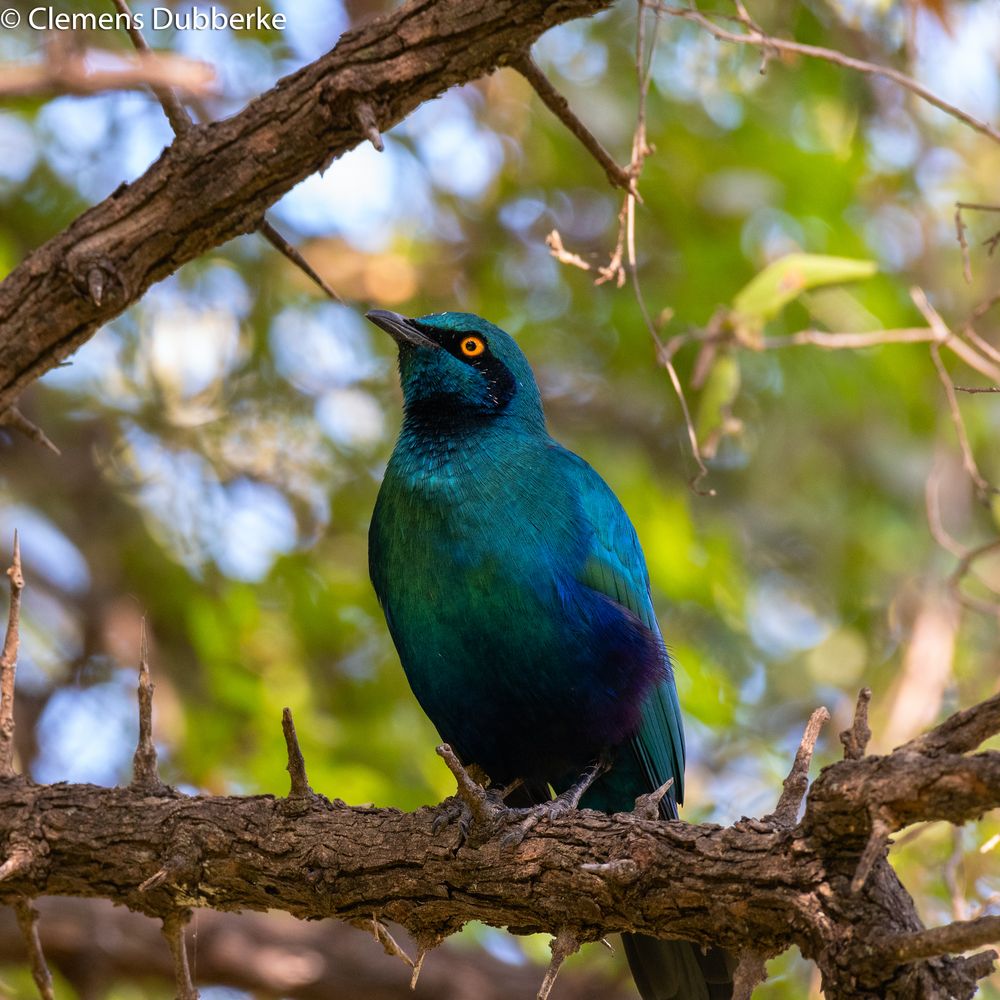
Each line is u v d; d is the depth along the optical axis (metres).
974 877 12.01
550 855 7.46
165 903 8.17
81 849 8.12
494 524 9.83
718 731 15.05
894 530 16.08
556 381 16.59
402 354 10.80
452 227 16.83
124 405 16.33
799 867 6.51
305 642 14.78
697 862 6.85
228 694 13.64
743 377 15.98
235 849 7.96
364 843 7.84
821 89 15.20
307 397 16.36
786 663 15.89
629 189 9.12
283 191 8.49
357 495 15.98
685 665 14.39
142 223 8.38
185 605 15.15
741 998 6.50
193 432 16.17
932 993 5.96
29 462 15.52
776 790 14.77
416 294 16.55
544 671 9.81
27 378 8.67
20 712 14.75
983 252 16.17
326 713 14.52
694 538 15.58
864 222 16.41
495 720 10.05
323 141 8.31
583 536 10.06
